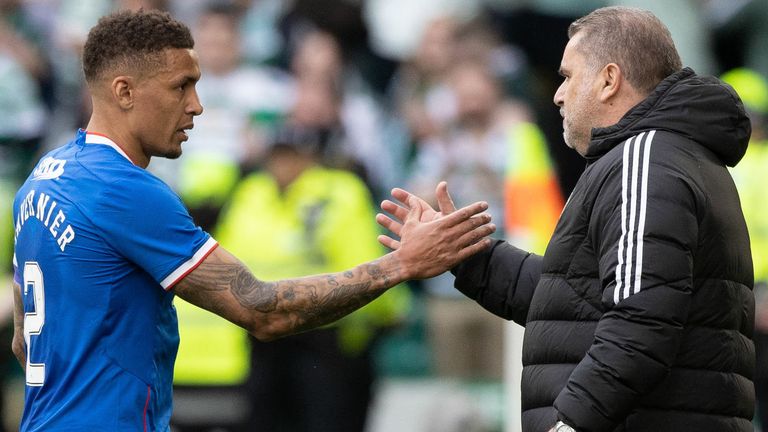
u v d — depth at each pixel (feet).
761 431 98.12
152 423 49.98
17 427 104.42
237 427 92.38
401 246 52.65
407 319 117.70
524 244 86.28
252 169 103.24
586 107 50.98
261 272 93.66
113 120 50.83
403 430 107.04
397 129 119.24
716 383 47.93
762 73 141.18
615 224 46.98
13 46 118.11
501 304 56.08
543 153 105.81
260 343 89.92
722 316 48.14
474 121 106.83
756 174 104.68
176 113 50.85
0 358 97.35
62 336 49.65
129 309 49.70
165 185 50.37
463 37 117.39
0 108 115.34
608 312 46.44
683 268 46.06
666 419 47.57
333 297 51.31
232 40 110.83
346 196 94.43
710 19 142.61
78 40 118.42
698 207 47.26
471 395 102.83
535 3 127.85
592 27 51.29
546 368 49.21
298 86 108.58
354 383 89.97
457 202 104.78
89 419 48.88
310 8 119.75
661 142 47.98
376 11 136.67
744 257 49.39
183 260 49.52
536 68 127.44
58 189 50.24
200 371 92.84
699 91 48.80
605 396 45.70
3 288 99.09
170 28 50.62
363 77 123.75
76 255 49.44
